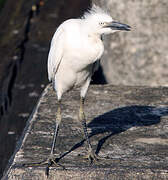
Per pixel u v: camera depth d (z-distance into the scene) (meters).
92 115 10.81
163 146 9.15
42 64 16.80
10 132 12.49
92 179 7.95
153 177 7.96
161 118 10.63
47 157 8.57
